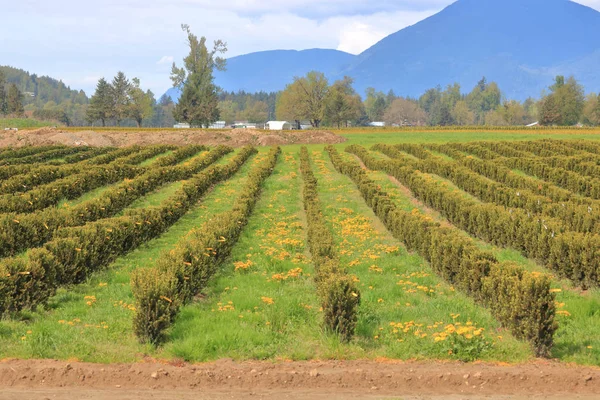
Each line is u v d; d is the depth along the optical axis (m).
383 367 9.18
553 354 9.73
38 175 29.92
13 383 8.69
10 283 11.49
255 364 9.30
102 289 13.79
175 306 10.66
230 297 12.84
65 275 13.85
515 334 10.23
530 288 9.88
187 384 8.71
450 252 14.53
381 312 11.83
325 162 46.28
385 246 18.58
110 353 9.62
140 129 92.44
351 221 23.09
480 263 12.73
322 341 10.15
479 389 8.61
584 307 11.93
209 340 9.85
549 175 31.94
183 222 23.12
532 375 8.82
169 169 33.56
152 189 30.55
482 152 44.25
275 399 8.27
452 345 9.65
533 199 22.59
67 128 93.81
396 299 13.03
